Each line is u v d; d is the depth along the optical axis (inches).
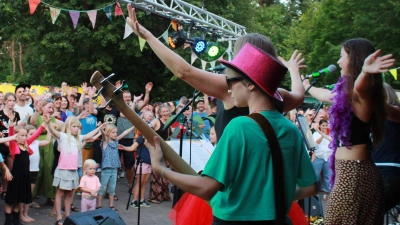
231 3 783.1
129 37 659.4
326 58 671.8
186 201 114.5
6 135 242.8
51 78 767.7
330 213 111.1
